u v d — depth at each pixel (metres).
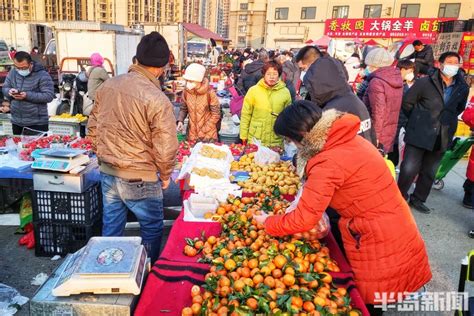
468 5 36.34
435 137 4.34
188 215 2.64
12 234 3.84
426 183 4.70
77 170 3.21
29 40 22.77
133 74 2.57
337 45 13.88
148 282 1.90
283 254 2.01
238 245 2.20
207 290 1.83
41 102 5.18
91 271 1.76
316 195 1.91
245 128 4.56
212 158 3.61
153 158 2.67
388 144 4.19
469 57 12.02
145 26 20.66
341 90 2.84
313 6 42.22
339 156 1.92
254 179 3.30
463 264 2.12
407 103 4.43
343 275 2.06
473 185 4.79
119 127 2.54
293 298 1.72
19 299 2.82
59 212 3.35
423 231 4.24
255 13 62.22
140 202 2.70
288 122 1.94
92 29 13.41
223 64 20.03
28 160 3.75
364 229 2.03
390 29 30.94
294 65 8.23
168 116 2.54
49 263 3.38
